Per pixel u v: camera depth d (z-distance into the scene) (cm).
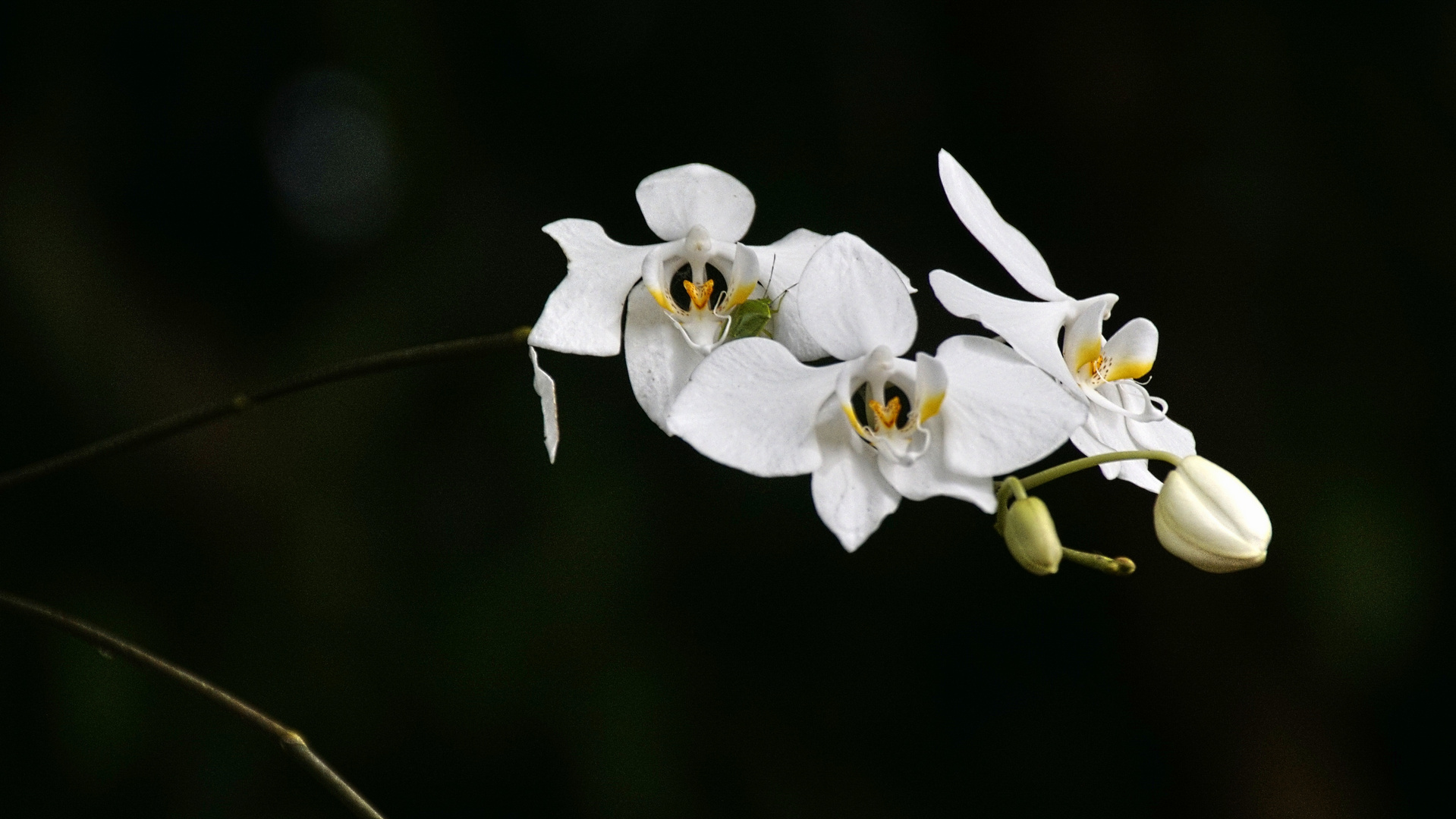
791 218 199
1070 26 184
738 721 189
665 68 209
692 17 206
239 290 206
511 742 179
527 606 181
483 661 179
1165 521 110
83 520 181
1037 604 193
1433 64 179
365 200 208
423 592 184
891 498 109
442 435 191
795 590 196
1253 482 174
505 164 207
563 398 192
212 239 205
